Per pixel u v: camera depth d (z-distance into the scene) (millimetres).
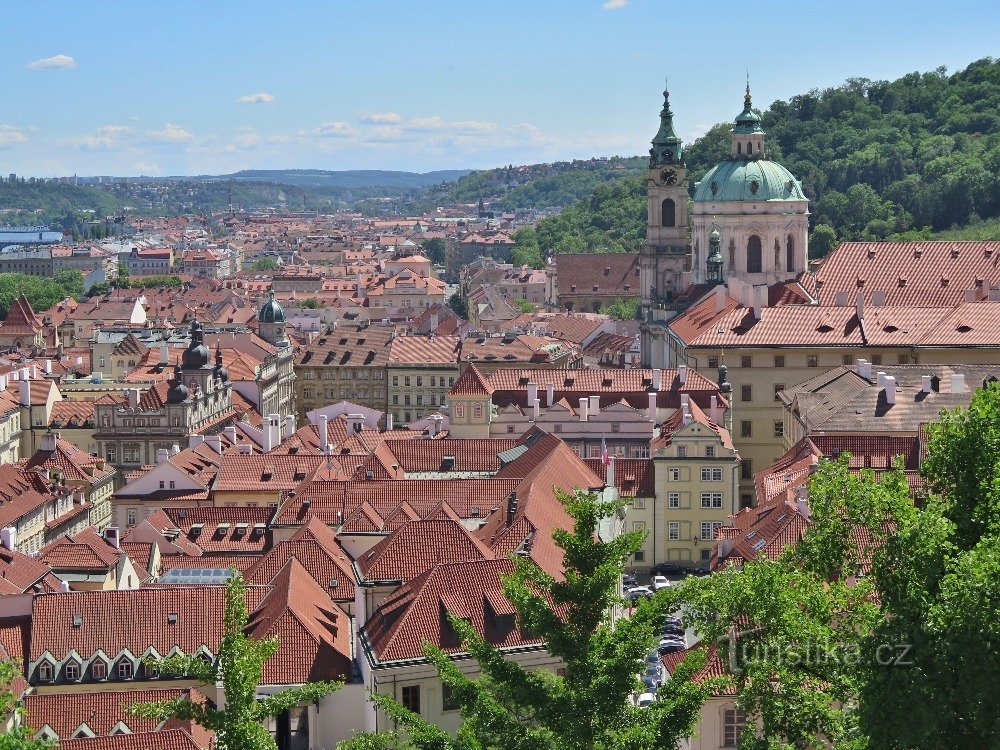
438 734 115188
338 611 182875
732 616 117938
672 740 113375
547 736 113625
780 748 109750
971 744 106188
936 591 110000
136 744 137750
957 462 119375
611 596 119188
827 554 119500
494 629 156875
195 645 170625
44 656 169000
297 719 167750
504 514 192375
